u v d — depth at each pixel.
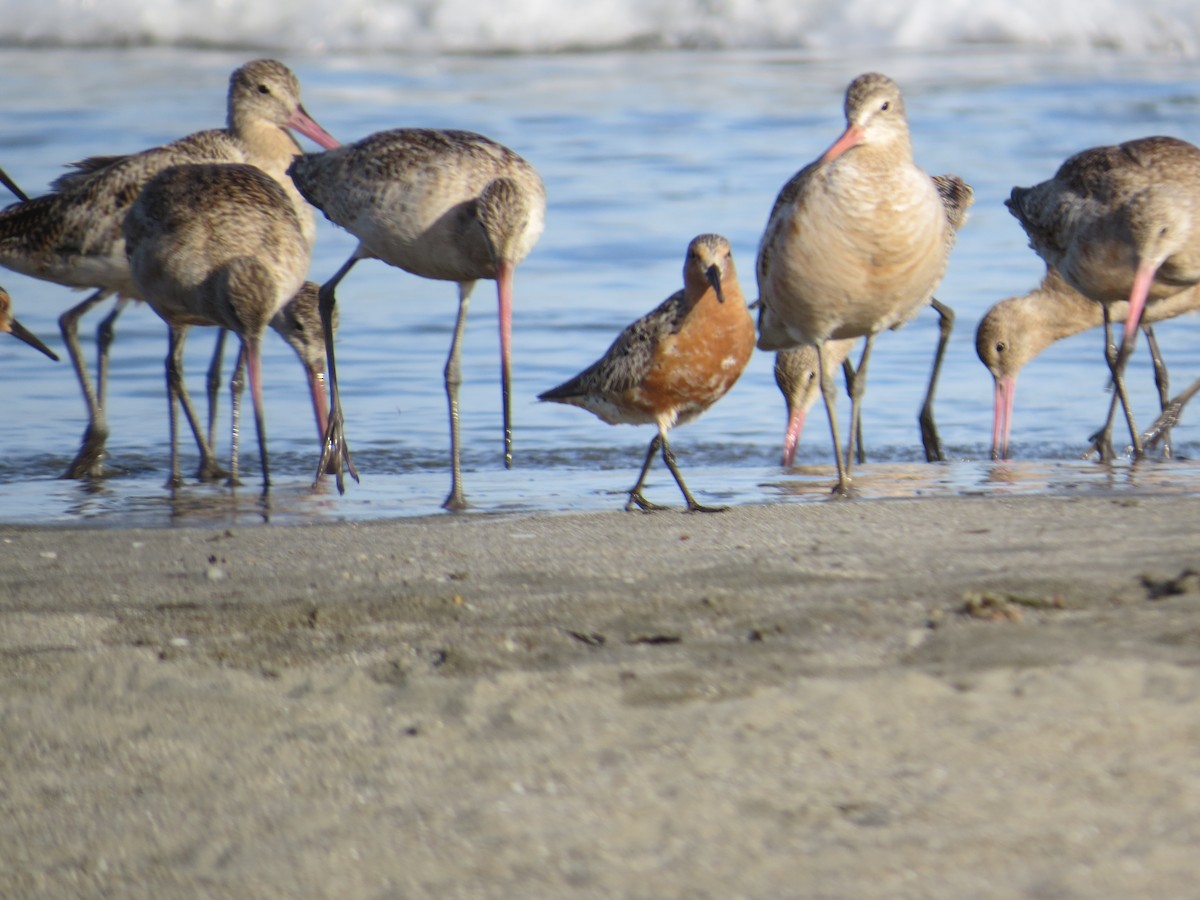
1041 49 41.44
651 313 12.77
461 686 7.27
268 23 41.34
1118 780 5.95
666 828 5.79
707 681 7.21
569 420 16.72
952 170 26.31
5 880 5.72
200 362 19.05
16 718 7.10
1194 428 16.97
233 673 7.61
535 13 41.53
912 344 19.95
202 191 14.63
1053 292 17.45
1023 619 7.97
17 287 21.80
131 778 6.48
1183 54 40.91
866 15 41.84
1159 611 8.04
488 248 13.81
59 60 38.62
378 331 19.73
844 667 7.34
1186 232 15.31
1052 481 13.52
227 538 10.98
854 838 5.63
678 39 41.69
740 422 17.05
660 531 10.88
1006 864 5.40
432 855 5.71
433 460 15.25
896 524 10.84
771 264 13.34
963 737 6.38
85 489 14.16
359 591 9.27
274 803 6.20
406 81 35.56
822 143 29.17
